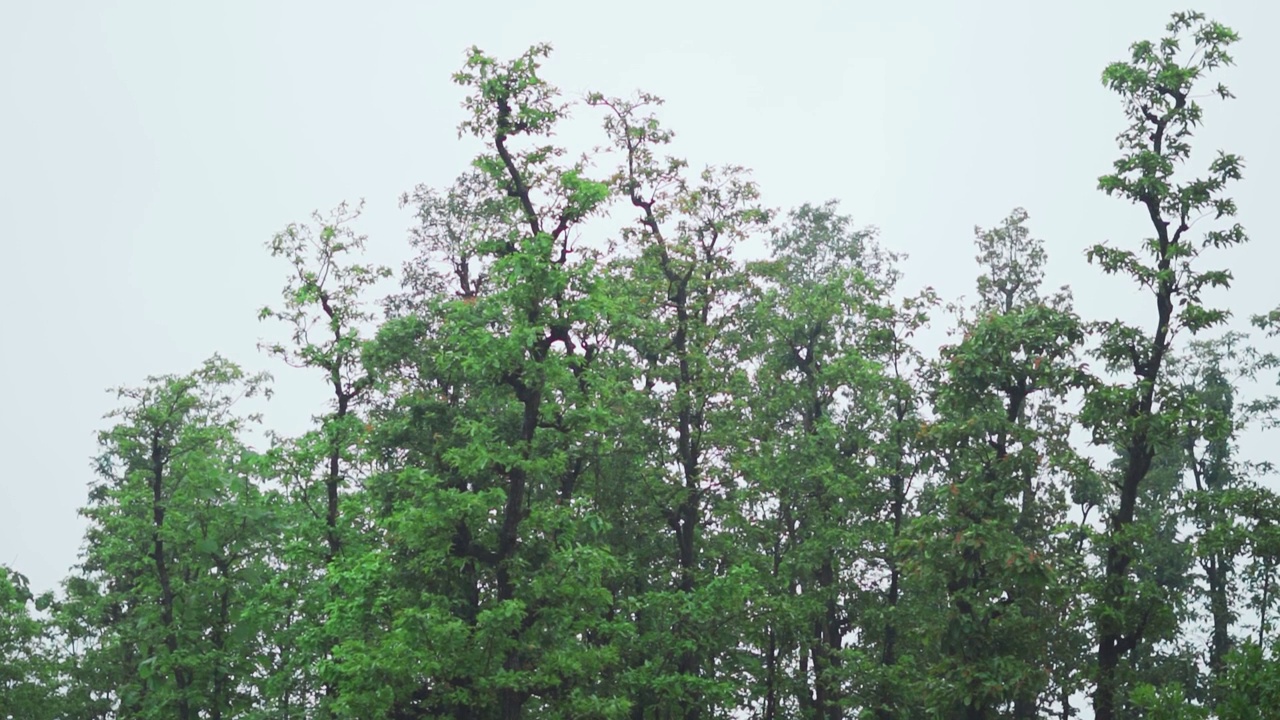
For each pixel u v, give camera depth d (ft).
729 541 149.59
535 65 123.85
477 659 114.93
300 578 143.64
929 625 124.88
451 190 168.14
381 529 136.56
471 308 128.88
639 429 145.79
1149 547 153.58
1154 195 121.70
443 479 129.29
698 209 153.17
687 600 132.26
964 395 125.80
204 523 153.58
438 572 121.08
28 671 162.09
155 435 156.25
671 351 149.59
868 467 152.66
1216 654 151.94
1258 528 118.93
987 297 170.81
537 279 118.21
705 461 148.15
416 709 118.93
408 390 148.36
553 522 121.60
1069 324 123.85
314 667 120.16
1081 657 132.57
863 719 135.64
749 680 145.69
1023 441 124.47
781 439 155.53
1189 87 122.42
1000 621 118.73
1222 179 120.37
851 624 152.97
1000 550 116.98
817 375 158.92
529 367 119.24
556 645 121.90
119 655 165.48
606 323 142.61
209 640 150.92
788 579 148.36
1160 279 119.14
